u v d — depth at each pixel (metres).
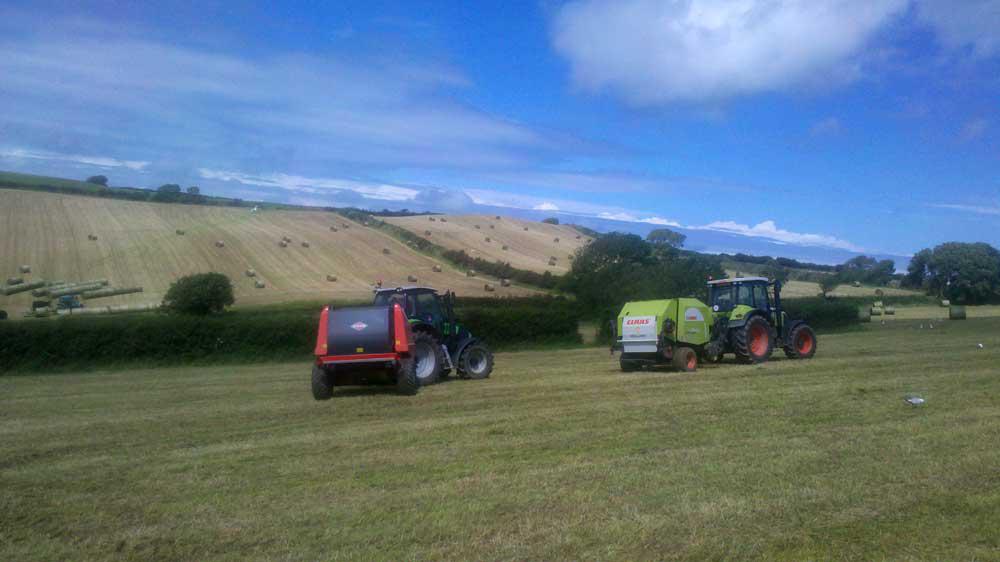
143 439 9.05
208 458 7.68
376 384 13.59
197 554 4.88
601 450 7.36
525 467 6.75
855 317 35.09
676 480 6.13
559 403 10.80
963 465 6.41
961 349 19.23
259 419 10.33
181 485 6.59
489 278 43.28
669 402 10.41
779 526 5.04
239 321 24.05
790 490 5.78
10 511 5.94
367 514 5.53
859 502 5.49
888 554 4.57
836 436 7.69
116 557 4.88
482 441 8.04
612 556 4.60
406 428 9.03
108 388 16.41
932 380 12.20
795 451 7.04
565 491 5.91
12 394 15.55
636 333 15.37
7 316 30.70
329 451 7.81
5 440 9.26
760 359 16.50
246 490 6.35
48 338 21.86
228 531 5.28
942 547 4.66
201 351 23.50
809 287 53.00
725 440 7.64
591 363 19.66
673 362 15.17
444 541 4.93
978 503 5.42
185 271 39.41
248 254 43.34
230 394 14.23
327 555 4.76
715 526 5.05
